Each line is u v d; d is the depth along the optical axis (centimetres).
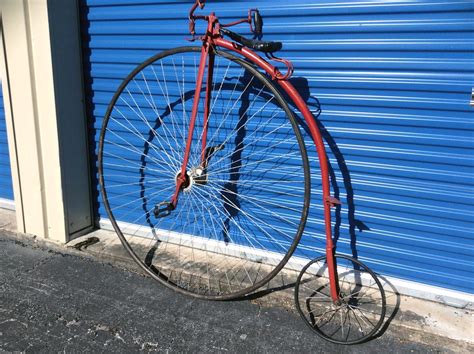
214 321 212
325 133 229
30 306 220
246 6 228
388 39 207
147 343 198
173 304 224
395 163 221
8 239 284
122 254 266
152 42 252
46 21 247
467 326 209
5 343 196
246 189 254
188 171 233
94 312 217
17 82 263
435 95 206
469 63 198
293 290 234
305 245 249
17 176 281
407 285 231
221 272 249
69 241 281
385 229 231
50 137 265
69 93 267
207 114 229
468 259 219
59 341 198
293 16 220
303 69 225
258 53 229
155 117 264
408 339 201
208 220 267
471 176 209
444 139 209
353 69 216
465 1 192
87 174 288
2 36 260
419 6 199
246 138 246
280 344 198
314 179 238
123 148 278
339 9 211
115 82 269
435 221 221
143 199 281
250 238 260
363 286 239
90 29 264
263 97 237
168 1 242
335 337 202
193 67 246
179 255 266
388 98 214
